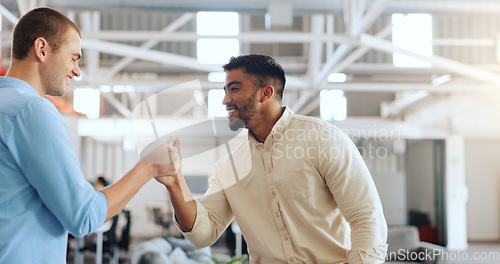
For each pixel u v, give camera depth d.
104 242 6.62
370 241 1.32
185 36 5.39
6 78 1.23
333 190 1.39
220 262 3.50
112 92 9.84
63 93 1.33
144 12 4.51
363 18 5.10
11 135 1.15
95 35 5.48
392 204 8.33
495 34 7.96
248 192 1.47
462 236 9.69
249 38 5.26
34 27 1.24
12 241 1.16
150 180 1.31
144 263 3.60
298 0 4.52
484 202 11.95
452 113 9.17
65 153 1.17
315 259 1.45
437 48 8.20
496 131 9.52
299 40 5.23
